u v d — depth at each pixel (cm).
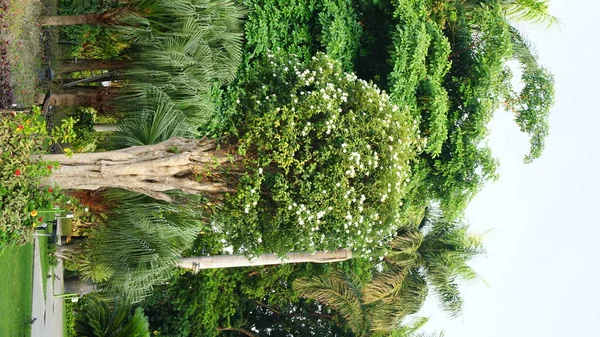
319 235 1084
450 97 1570
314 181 1027
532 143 1688
